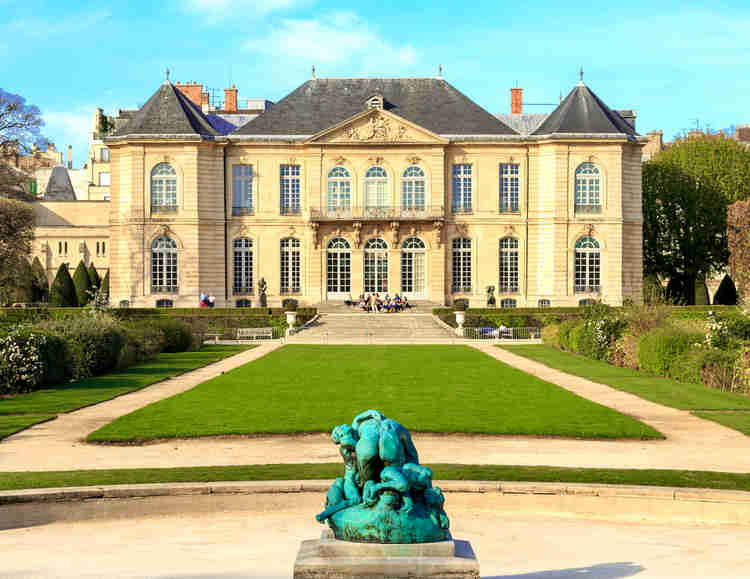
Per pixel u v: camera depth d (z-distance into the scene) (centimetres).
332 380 2631
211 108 8988
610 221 6134
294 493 1245
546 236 6209
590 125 6178
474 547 1038
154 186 6088
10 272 5956
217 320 5366
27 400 2250
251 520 1181
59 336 2712
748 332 2773
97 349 2919
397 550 778
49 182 10369
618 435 1700
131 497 1216
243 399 2200
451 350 3991
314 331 5153
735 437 1708
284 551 1011
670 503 1209
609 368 3120
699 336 2858
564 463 1455
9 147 6125
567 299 6144
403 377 2720
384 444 789
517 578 903
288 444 1631
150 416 1927
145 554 1001
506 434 1722
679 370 2738
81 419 1936
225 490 1237
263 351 3994
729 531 1130
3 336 2484
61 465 1438
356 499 812
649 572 926
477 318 5397
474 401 2166
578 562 970
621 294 6150
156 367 3183
